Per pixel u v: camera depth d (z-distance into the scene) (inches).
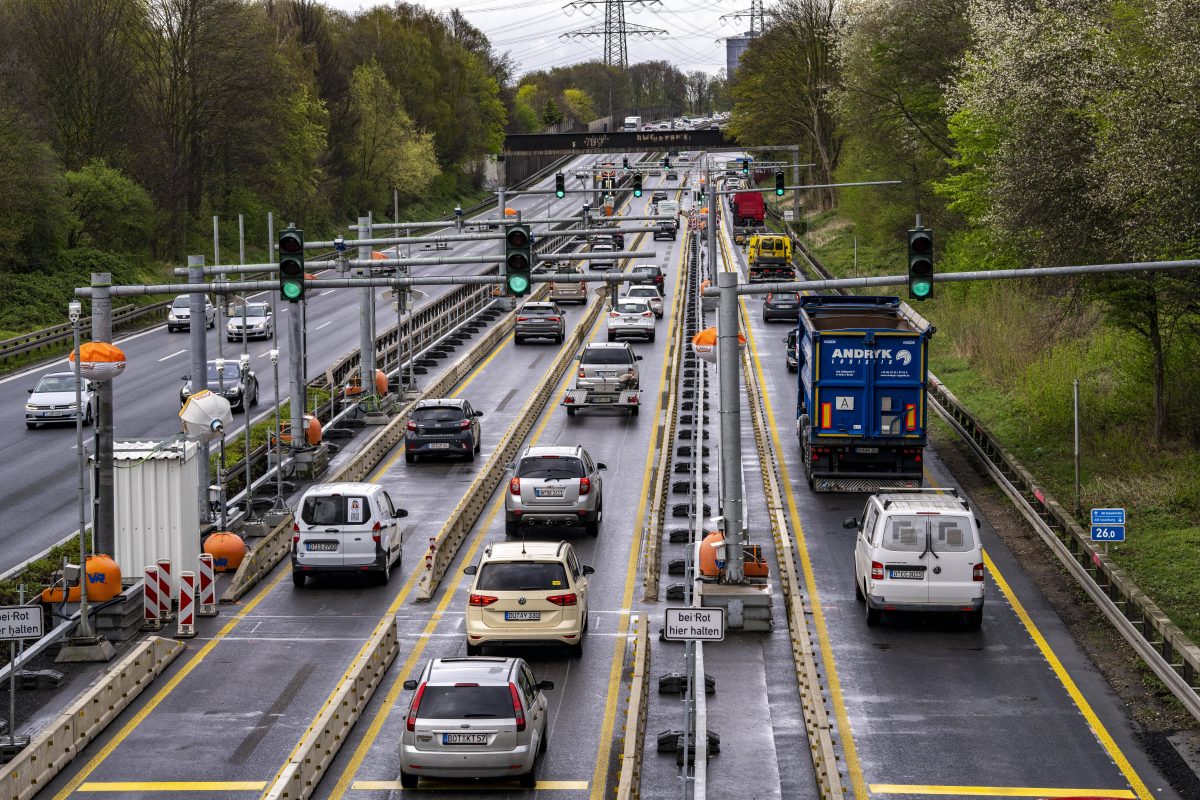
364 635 3491.6
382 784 2522.1
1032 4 7367.1
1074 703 2945.4
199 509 4350.4
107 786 2512.3
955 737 2753.4
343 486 3973.9
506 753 2396.7
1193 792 2466.8
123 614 3417.8
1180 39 4751.5
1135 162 4699.8
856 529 4133.9
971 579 3380.9
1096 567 3914.9
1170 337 5541.3
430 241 5679.1
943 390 6530.5
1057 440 5615.2
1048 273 3307.1
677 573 3988.7
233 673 3189.0
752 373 7377.0
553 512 4365.2
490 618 3174.2
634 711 2615.7
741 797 2455.7
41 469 5472.4
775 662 3253.0
